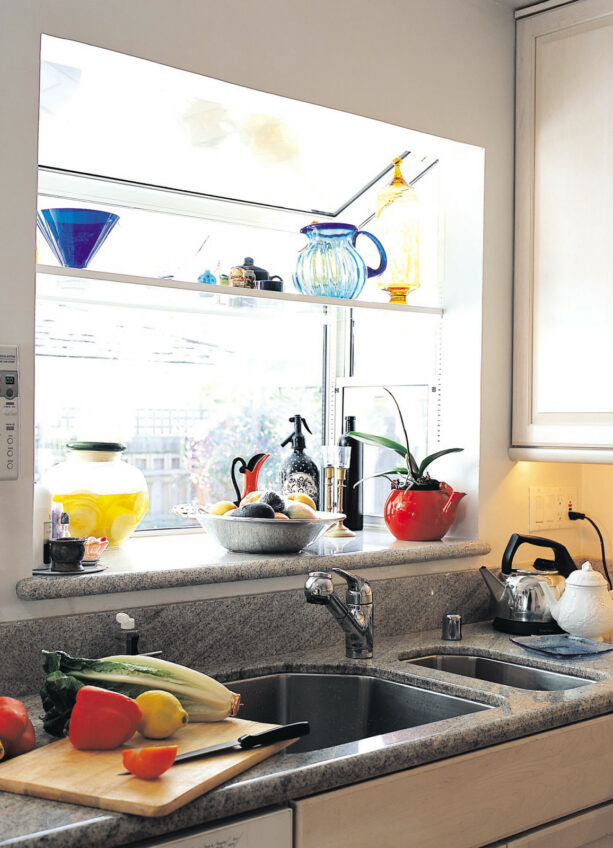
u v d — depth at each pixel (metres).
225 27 1.86
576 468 2.59
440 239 2.44
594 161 2.20
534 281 2.32
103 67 1.79
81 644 1.65
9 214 1.58
